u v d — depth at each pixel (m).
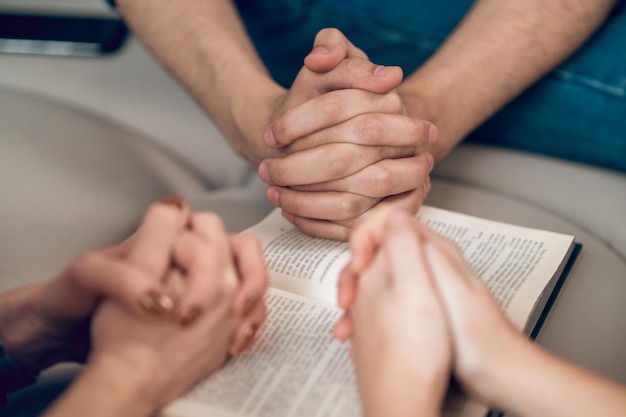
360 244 0.59
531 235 0.72
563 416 0.55
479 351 0.56
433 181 0.85
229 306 0.59
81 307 0.61
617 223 0.80
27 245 0.78
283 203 0.73
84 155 0.90
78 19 1.09
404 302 0.56
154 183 0.88
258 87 0.81
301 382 0.59
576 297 0.71
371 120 0.69
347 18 0.90
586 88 0.85
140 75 1.02
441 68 0.83
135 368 0.57
